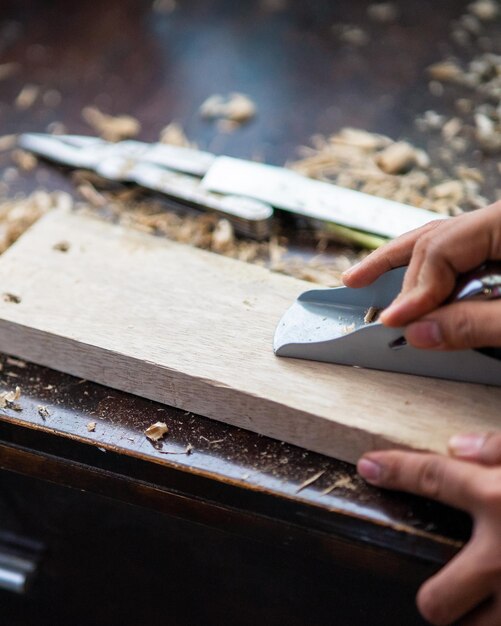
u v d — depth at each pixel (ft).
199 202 2.84
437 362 2.06
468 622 1.91
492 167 3.05
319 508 2.04
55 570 2.96
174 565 2.66
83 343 2.26
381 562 2.09
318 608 2.52
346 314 2.24
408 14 3.89
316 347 2.14
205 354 2.21
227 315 2.32
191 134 3.36
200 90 3.58
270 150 3.25
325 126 3.34
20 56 3.82
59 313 2.34
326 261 2.71
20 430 2.30
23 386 2.38
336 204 2.74
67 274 2.47
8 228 2.95
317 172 3.11
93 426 2.26
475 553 1.78
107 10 4.07
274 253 2.76
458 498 1.84
